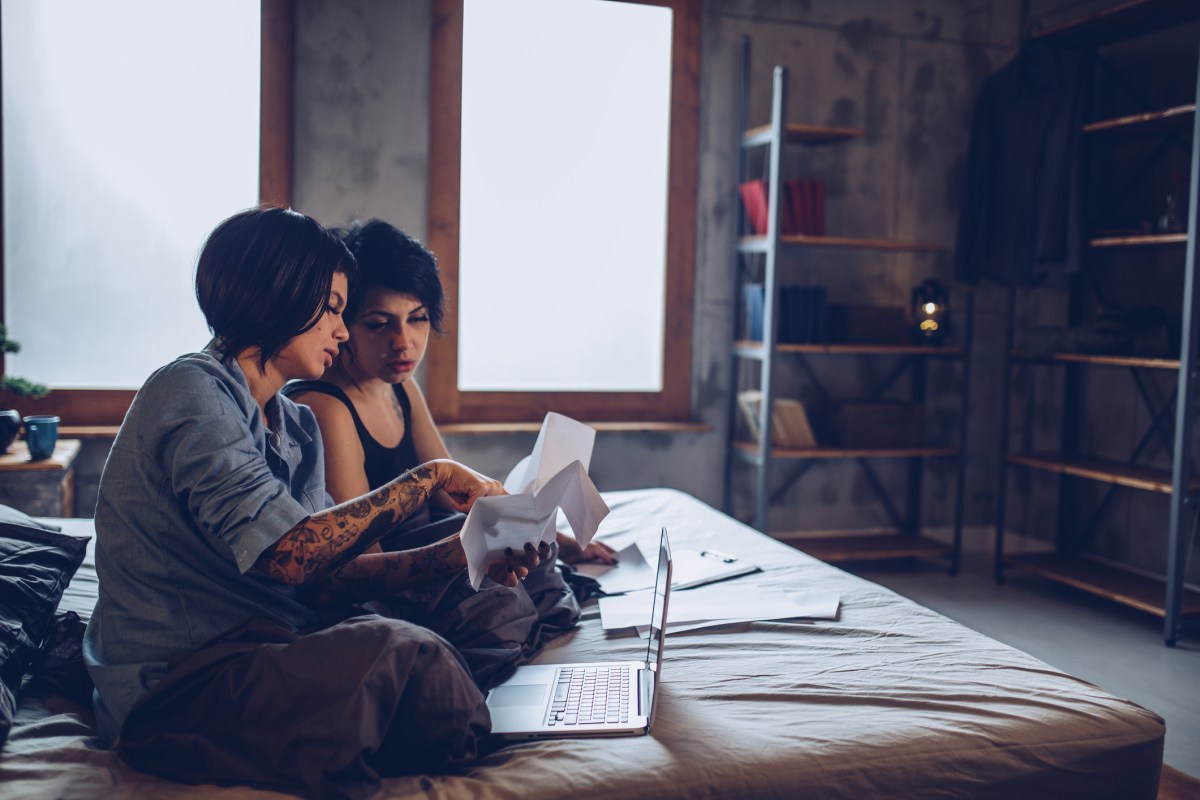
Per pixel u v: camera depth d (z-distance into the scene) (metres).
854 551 4.00
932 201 4.30
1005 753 1.23
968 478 4.48
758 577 1.97
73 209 3.34
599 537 2.28
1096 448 4.11
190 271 3.44
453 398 3.76
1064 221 3.75
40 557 1.56
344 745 1.02
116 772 1.11
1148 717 1.34
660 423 4.04
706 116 3.97
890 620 1.70
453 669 1.14
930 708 1.32
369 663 1.07
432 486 1.24
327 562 1.14
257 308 1.18
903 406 4.00
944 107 4.28
